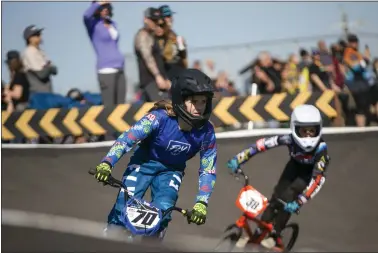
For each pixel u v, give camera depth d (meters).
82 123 33.09
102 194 24.36
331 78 35.34
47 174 27.06
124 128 32.44
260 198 17.31
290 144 18.94
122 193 14.13
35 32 32.34
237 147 30.56
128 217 13.40
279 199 17.86
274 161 28.17
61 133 33.34
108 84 31.70
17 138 33.75
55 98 33.94
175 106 13.95
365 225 21.66
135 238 13.93
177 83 13.85
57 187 25.22
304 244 19.62
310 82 35.25
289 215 18.17
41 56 32.78
